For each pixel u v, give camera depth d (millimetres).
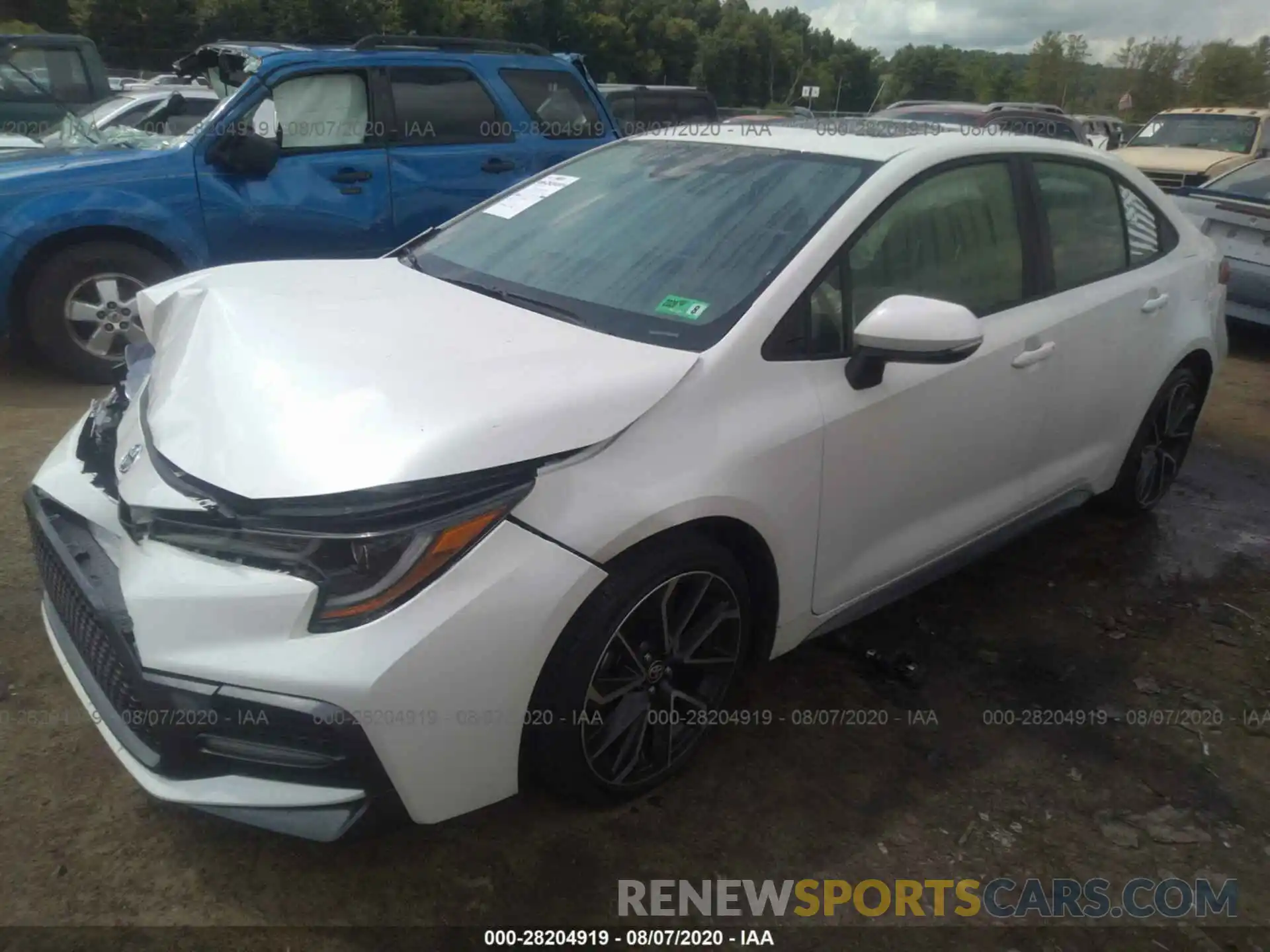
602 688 2371
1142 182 4020
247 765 2061
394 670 1968
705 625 2570
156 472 2184
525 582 2092
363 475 1985
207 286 2902
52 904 2201
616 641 2336
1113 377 3701
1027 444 3404
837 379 2682
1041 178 3463
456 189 6293
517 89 6562
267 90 5688
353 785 2049
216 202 5555
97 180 5270
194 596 1996
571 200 3318
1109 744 2980
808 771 2773
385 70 6035
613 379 2324
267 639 1971
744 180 3061
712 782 2707
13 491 4012
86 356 5461
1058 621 3635
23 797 2475
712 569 2482
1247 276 7109
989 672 3291
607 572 2229
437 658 2008
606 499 2199
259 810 2062
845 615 2986
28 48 9836
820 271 2693
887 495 2908
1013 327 3211
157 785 2121
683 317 2625
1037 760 2893
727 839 2521
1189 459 5363
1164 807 2748
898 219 2928
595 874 2389
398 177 6078
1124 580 3961
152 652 2010
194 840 2391
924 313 2482
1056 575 3967
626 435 2277
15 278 5230
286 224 5777
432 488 2004
